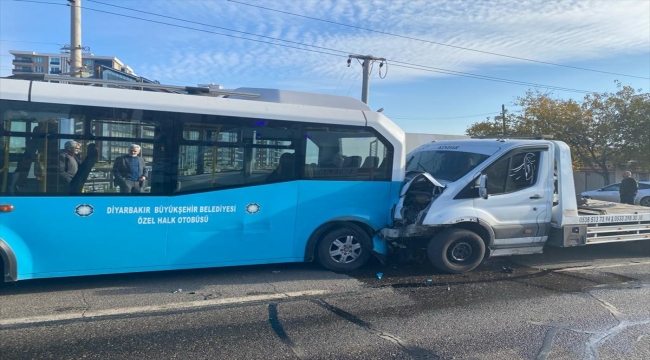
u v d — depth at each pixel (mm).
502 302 6105
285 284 6672
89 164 5957
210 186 6559
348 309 5691
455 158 8141
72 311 5336
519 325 5270
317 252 7406
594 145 31672
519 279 7270
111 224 6094
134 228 6211
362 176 7348
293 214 7027
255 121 6738
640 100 30141
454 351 4543
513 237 7715
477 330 5094
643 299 6344
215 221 6613
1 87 5559
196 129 6441
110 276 6824
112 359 4172
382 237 7516
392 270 7613
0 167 5594
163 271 7199
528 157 7789
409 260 7957
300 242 7113
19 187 5676
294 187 7000
